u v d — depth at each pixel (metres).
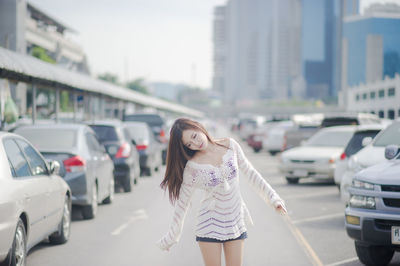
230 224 4.17
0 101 21.42
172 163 4.23
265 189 4.31
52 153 9.77
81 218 10.66
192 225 9.84
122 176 14.56
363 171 6.66
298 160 17.06
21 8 46.59
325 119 21.19
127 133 16.27
